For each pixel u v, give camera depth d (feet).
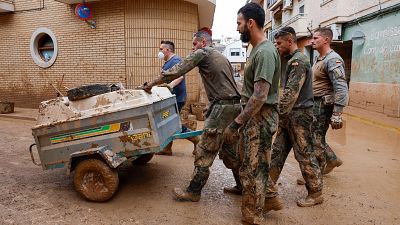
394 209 12.07
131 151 12.46
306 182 12.37
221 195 13.34
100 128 12.46
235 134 9.63
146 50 32.55
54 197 12.91
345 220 11.19
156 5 32.35
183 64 11.96
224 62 12.13
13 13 37.81
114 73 33.24
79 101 12.75
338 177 15.57
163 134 13.12
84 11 32.24
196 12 35.78
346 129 28.91
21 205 12.14
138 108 12.09
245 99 10.14
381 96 39.09
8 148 20.81
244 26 9.76
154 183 14.57
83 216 11.33
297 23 64.39
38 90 37.83
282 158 12.79
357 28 45.98
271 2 100.32
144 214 11.53
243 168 10.32
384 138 25.03
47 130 12.67
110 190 12.23
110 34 32.86
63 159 12.82
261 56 9.28
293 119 12.03
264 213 11.34
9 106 34.71
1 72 39.58
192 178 12.56
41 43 38.04
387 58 38.09
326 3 53.57
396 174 16.10
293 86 11.34
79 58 34.73
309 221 11.07
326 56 13.30
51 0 35.37
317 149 13.35
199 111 32.32
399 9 35.68
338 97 12.51
